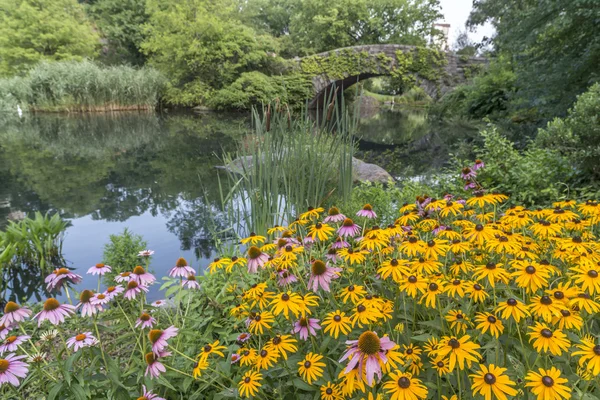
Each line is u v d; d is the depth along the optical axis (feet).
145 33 95.45
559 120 18.79
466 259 6.24
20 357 5.08
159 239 16.71
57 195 23.70
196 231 17.63
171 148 39.75
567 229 6.71
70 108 73.20
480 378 3.56
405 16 110.22
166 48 82.28
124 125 57.62
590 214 6.61
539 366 4.18
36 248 14.88
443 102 77.36
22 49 84.94
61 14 92.07
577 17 30.45
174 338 6.50
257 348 5.93
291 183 14.78
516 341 4.63
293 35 118.21
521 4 38.73
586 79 31.40
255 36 85.76
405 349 4.62
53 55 88.58
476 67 83.10
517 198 15.80
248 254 6.11
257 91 77.46
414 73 85.10
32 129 52.01
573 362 4.55
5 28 86.33
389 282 5.85
